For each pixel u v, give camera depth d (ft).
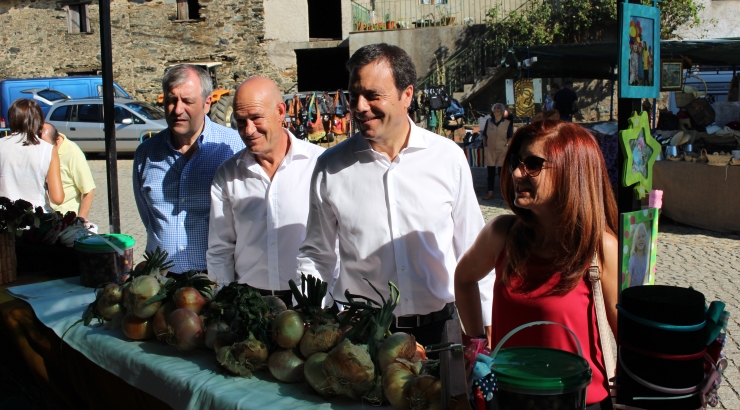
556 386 4.37
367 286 8.12
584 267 5.57
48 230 10.73
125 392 7.13
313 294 6.13
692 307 4.60
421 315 8.02
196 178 10.26
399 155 7.88
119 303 7.63
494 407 4.59
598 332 5.75
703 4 53.57
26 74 72.13
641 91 5.60
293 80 66.69
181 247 10.36
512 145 5.76
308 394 5.67
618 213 5.67
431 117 51.13
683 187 27.53
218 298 6.60
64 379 8.41
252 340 5.99
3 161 13.69
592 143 5.59
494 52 58.23
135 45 68.49
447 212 8.07
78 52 70.54
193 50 67.72
